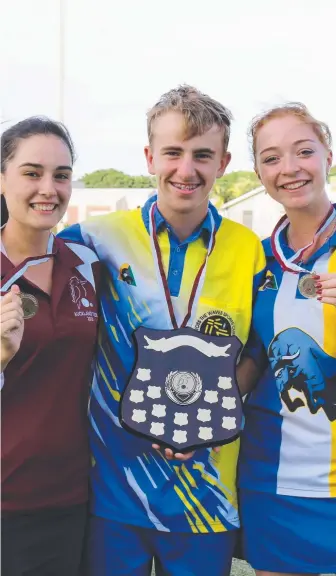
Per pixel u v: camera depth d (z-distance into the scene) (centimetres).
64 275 168
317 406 173
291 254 180
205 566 174
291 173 171
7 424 159
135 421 168
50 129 163
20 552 161
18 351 158
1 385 156
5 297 154
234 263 180
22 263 160
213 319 176
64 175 164
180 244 178
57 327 162
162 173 168
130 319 175
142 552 174
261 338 179
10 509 160
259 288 180
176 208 170
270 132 174
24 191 160
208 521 173
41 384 161
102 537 173
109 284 178
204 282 176
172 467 172
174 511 171
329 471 173
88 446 173
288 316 174
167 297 175
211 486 174
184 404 170
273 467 176
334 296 163
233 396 171
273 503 175
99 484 174
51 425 162
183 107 165
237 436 169
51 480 163
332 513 173
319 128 175
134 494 172
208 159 168
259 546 177
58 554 167
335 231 177
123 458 173
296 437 173
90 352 168
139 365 171
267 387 179
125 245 179
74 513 169
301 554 173
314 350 172
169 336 172
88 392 171
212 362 172
